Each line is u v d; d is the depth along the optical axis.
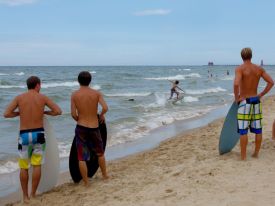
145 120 14.20
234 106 6.45
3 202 5.89
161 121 13.90
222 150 6.70
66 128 12.56
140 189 5.34
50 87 36.03
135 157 8.30
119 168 7.21
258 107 6.03
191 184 5.18
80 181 6.34
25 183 5.55
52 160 5.97
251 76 5.89
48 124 5.91
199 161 6.54
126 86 38.34
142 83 43.34
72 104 5.77
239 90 6.05
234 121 6.56
